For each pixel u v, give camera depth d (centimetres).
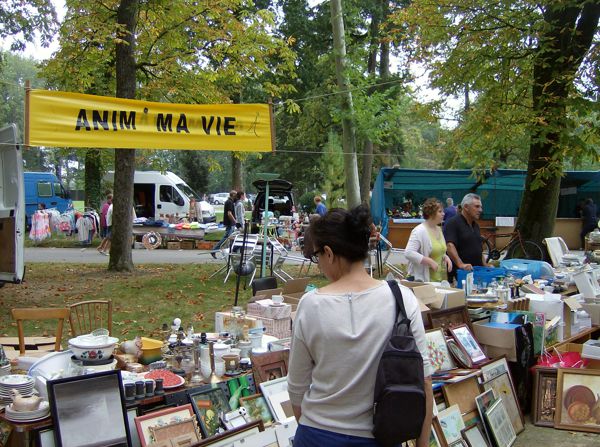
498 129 990
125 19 1135
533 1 928
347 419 201
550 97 917
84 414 299
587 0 877
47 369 339
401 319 206
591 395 472
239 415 353
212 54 1259
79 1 1160
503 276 593
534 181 941
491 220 1847
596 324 643
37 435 289
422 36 1071
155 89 1249
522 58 986
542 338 519
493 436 423
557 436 458
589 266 724
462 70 1026
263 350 411
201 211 2300
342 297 209
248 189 5762
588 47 963
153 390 341
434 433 386
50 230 2030
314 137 2928
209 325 766
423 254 575
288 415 369
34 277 1105
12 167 844
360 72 1066
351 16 1291
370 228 220
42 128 663
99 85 1479
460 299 508
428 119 1134
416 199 1923
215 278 1110
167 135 720
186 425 333
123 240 1187
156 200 2264
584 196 2003
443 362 447
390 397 191
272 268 1086
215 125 738
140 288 992
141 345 404
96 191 2166
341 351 202
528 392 497
